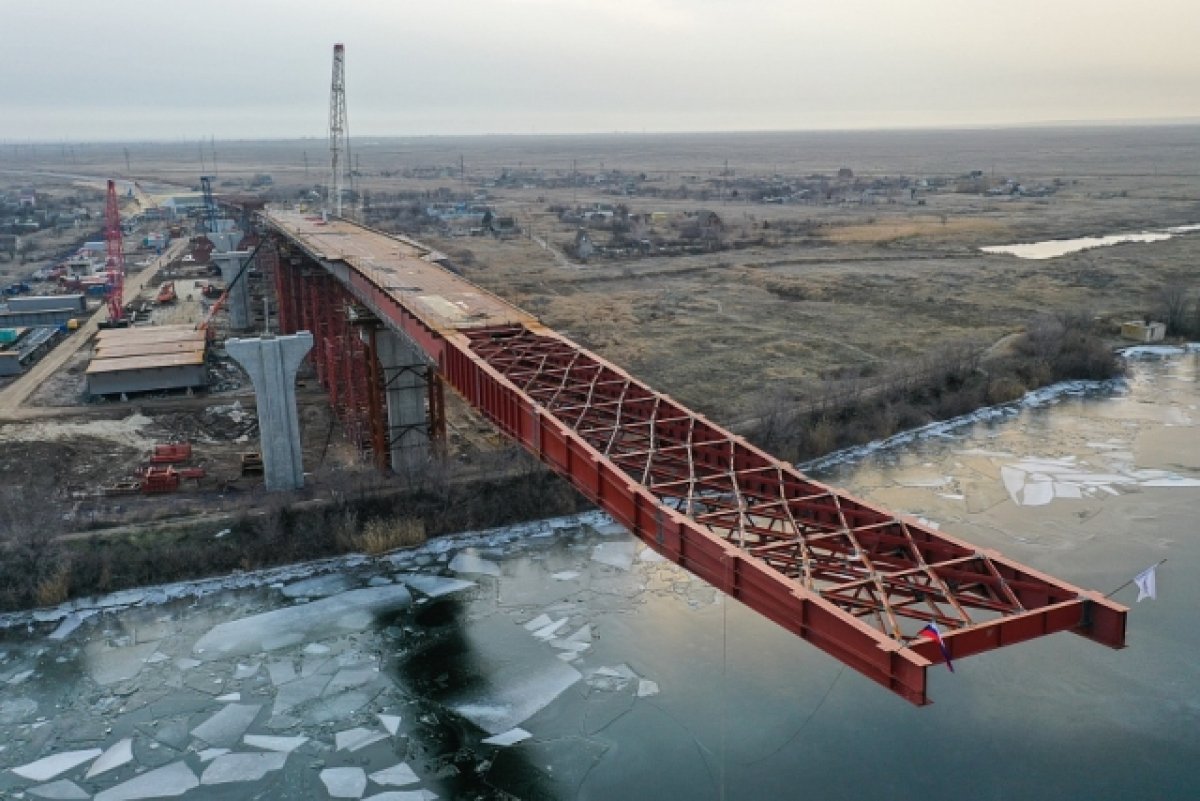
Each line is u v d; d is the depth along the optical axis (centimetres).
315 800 3553
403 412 6262
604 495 3203
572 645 4556
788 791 3528
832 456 7025
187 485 6197
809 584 2559
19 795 3594
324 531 5634
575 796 3547
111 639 4722
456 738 3900
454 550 5622
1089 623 2378
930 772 3612
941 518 5844
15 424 7344
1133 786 3516
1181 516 5809
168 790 3622
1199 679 4131
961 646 2250
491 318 4891
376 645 4609
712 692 4147
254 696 4222
